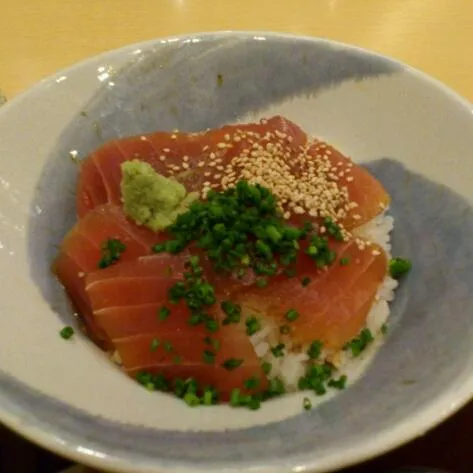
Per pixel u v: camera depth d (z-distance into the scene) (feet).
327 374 0.93
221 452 0.74
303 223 1.01
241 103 1.19
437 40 1.38
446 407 0.76
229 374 0.90
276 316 0.96
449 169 1.04
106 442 0.74
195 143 1.11
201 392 0.91
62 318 0.94
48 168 1.06
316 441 0.75
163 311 0.91
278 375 0.95
